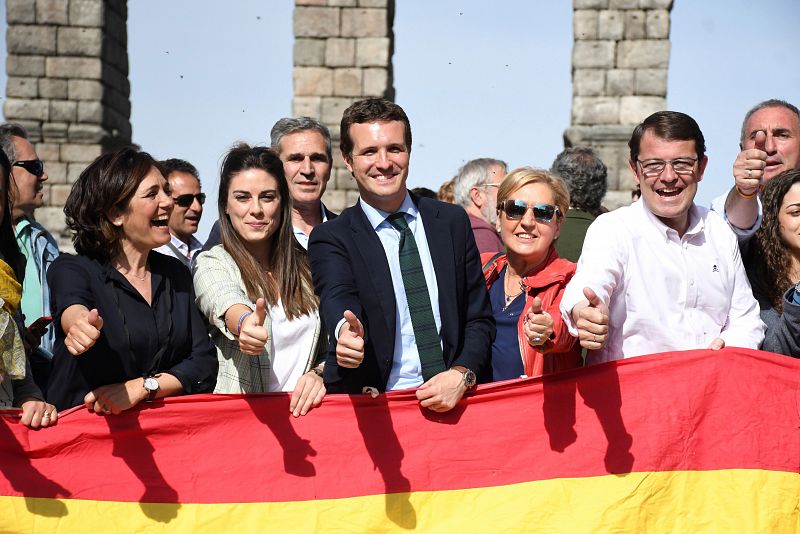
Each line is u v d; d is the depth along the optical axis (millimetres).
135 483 5520
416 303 5559
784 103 7344
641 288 5527
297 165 7355
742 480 5539
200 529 5512
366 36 21859
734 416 5551
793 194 5918
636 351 5594
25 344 5844
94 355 5449
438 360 5523
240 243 5797
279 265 5832
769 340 5828
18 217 7570
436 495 5559
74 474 5512
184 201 8922
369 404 5547
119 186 5469
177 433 5539
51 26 22281
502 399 5598
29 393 5562
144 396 5430
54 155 22297
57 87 22312
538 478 5559
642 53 21438
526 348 5855
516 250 6031
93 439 5508
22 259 5684
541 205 5980
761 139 6836
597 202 8359
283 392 5574
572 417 5586
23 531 5469
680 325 5559
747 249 6176
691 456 5551
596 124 21500
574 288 5258
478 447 5574
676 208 5438
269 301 5746
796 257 5984
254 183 5727
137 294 5516
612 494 5535
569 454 5570
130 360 5465
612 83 21484
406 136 5684
